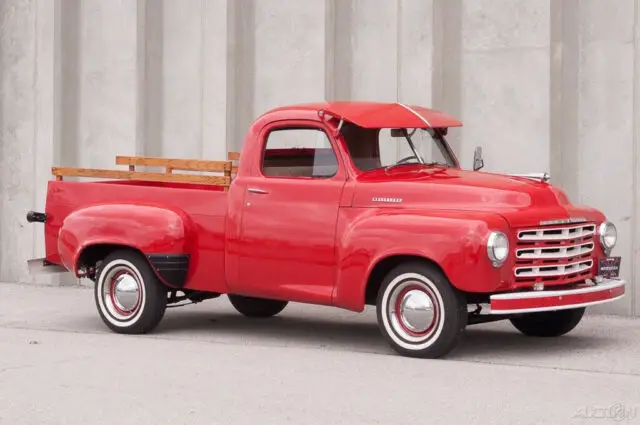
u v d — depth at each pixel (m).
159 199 13.06
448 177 11.95
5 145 18.12
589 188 15.03
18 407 9.15
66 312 14.91
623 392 9.64
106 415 8.85
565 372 10.59
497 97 15.38
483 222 10.98
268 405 9.17
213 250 12.67
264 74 16.88
